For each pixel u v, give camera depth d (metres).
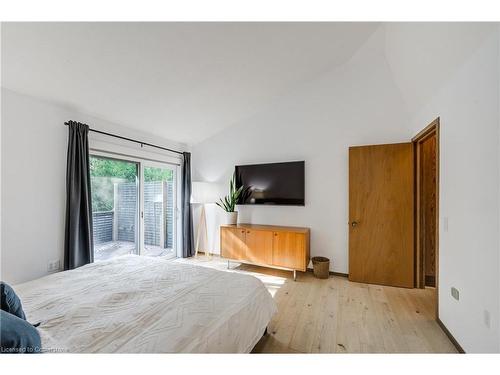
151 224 3.98
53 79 2.28
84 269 2.11
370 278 3.20
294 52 2.89
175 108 3.37
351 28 2.67
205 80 2.94
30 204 2.42
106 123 3.16
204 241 4.64
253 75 3.14
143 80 2.61
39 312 1.35
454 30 1.66
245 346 1.47
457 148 1.87
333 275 3.56
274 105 4.00
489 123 1.47
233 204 4.04
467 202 1.72
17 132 2.31
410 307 2.54
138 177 3.70
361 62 3.39
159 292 1.64
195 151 4.71
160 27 2.02
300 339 1.97
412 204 3.04
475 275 1.61
